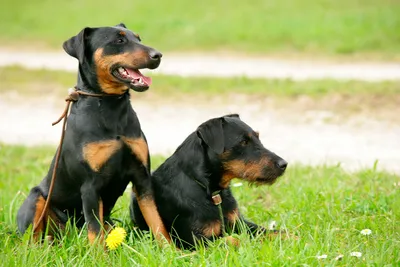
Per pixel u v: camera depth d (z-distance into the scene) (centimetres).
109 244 886
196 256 889
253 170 958
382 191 1176
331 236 898
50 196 977
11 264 861
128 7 4141
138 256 876
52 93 2431
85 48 961
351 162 1490
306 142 1683
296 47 3020
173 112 2083
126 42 951
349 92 2111
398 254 845
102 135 934
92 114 938
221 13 3797
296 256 820
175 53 3058
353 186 1223
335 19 3400
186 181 963
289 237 906
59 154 971
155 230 956
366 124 1814
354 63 2681
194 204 951
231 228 964
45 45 3453
